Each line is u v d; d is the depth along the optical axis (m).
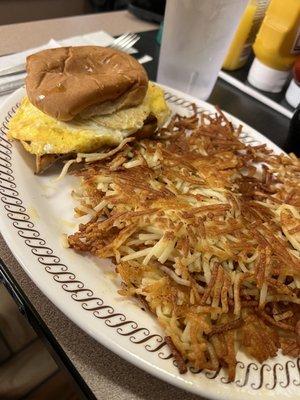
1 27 0.38
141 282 0.18
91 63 0.26
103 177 0.22
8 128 0.24
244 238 0.20
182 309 0.17
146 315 0.17
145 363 0.15
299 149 0.32
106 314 0.16
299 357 0.17
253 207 0.23
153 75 0.36
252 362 0.17
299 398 0.15
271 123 0.35
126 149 0.24
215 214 0.20
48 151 0.23
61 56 0.25
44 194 0.22
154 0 0.46
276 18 0.34
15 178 0.21
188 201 0.21
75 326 0.17
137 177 0.22
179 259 0.19
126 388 0.16
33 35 0.38
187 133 0.29
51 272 0.17
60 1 0.62
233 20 0.30
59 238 0.19
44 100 0.23
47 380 0.18
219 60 0.33
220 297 0.18
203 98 0.36
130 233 0.19
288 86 0.39
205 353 0.16
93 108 0.25
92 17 0.45
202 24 0.30
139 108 0.26
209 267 0.19
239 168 0.27
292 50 0.35
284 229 0.21
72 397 0.17
